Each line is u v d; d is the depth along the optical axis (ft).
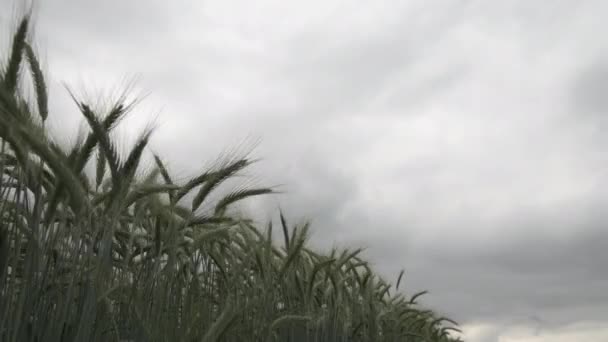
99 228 17.30
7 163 16.12
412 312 58.65
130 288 19.86
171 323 22.72
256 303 27.53
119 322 19.71
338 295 38.47
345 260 38.65
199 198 21.16
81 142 15.85
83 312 15.56
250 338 27.14
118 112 16.11
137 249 21.94
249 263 29.45
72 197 14.99
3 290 14.17
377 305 47.83
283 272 30.58
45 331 15.37
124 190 16.63
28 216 15.56
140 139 16.44
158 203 20.62
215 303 28.30
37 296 15.17
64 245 16.61
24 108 14.24
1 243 13.89
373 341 43.47
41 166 15.20
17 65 14.17
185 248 25.29
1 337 13.76
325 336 36.40
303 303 33.09
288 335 33.04
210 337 19.02
